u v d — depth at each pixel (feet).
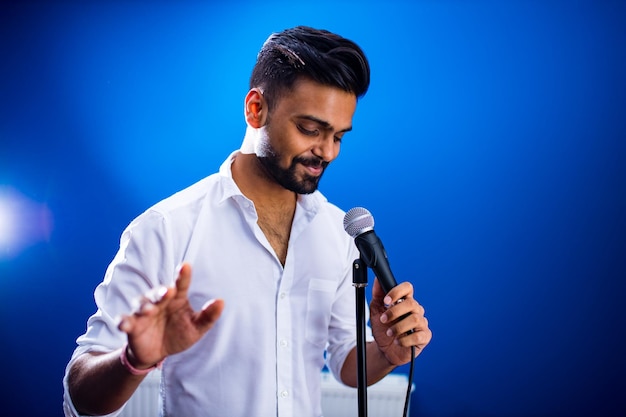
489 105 11.55
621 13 11.27
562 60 11.41
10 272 12.56
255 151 4.61
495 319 11.64
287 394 4.84
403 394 11.37
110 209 12.37
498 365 11.66
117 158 12.35
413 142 11.69
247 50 12.12
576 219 11.46
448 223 11.66
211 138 12.19
